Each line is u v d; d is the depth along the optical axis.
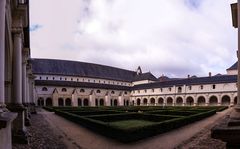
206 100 65.00
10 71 11.50
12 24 11.96
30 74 32.91
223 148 9.77
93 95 74.50
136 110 34.50
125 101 84.31
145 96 80.25
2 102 6.04
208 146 10.34
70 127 17.38
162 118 19.81
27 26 15.44
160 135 13.54
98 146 10.56
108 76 87.25
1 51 6.09
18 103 11.66
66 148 10.10
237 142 3.20
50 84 68.94
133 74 101.38
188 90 68.75
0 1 6.15
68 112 25.81
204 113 25.05
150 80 91.31
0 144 4.86
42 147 10.20
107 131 13.01
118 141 11.73
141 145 10.79
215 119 23.97
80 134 14.00
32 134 13.92
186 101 69.31
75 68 79.62
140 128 12.11
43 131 15.27
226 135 3.24
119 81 90.25
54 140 11.99
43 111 42.31
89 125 16.16
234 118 6.65
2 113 5.47
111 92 80.25
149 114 21.52
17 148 9.81
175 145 10.75
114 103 80.88
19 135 11.10
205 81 66.31
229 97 61.50
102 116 19.58
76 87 72.62
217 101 63.31
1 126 4.64
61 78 74.88
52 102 68.12
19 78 12.02
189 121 19.38
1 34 6.12
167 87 73.56
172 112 26.50
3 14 6.20
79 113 24.34
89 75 80.75
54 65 76.00
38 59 74.50
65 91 70.88
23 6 11.88
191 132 14.72
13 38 12.09
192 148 10.02
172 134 13.90
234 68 74.50
